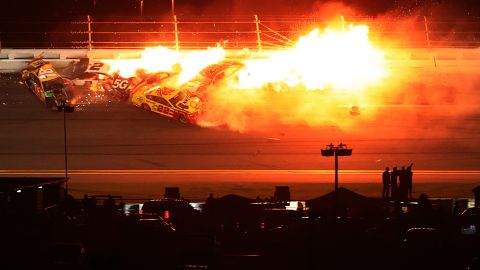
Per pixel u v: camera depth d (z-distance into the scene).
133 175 96.88
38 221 64.62
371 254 57.91
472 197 88.50
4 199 70.94
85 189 90.38
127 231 62.25
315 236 62.88
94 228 64.00
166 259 56.03
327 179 95.56
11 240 60.00
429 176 97.06
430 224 63.84
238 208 72.12
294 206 81.69
